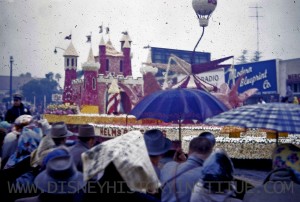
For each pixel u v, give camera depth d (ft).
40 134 25.20
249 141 39.75
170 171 15.66
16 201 15.30
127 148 12.49
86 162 12.52
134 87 113.19
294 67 119.34
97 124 58.85
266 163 39.83
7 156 24.72
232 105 67.41
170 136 50.11
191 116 22.59
